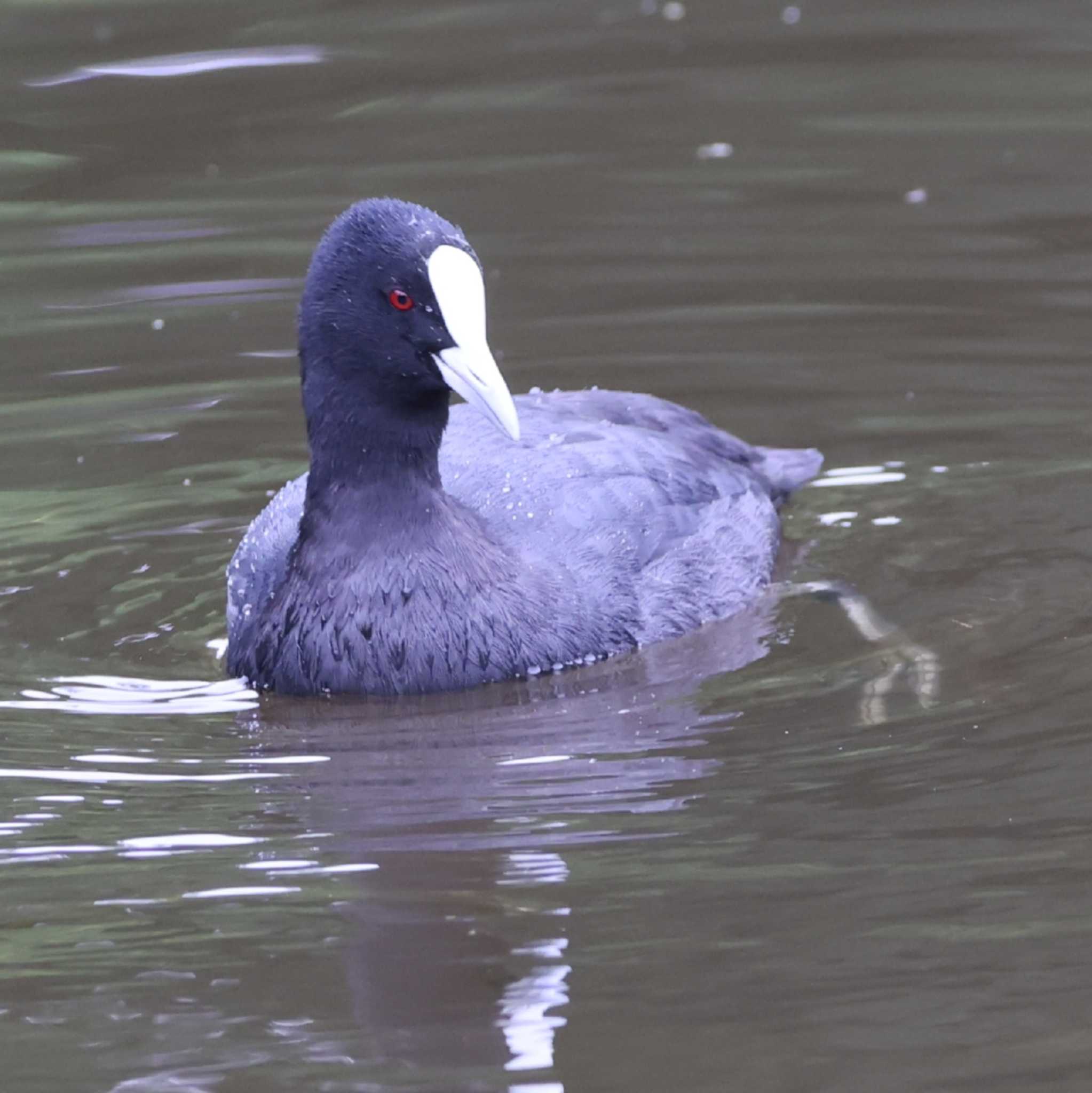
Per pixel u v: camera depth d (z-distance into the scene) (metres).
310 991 7.79
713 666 11.12
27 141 19.80
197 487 13.77
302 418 14.84
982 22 22.58
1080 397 14.73
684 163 19.30
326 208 18.38
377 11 23.05
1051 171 18.83
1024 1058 7.19
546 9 23.27
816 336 15.93
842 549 12.64
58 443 14.44
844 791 9.35
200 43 21.97
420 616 10.80
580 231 17.91
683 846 8.84
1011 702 10.26
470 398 10.65
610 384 15.16
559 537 11.52
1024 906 8.20
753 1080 7.13
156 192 18.89
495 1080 7.18
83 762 10.00
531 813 9.27
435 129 20.09
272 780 9.74
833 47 22.03
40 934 8.30
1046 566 12.09
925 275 16.91
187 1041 7.50
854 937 8.02
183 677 11.19
